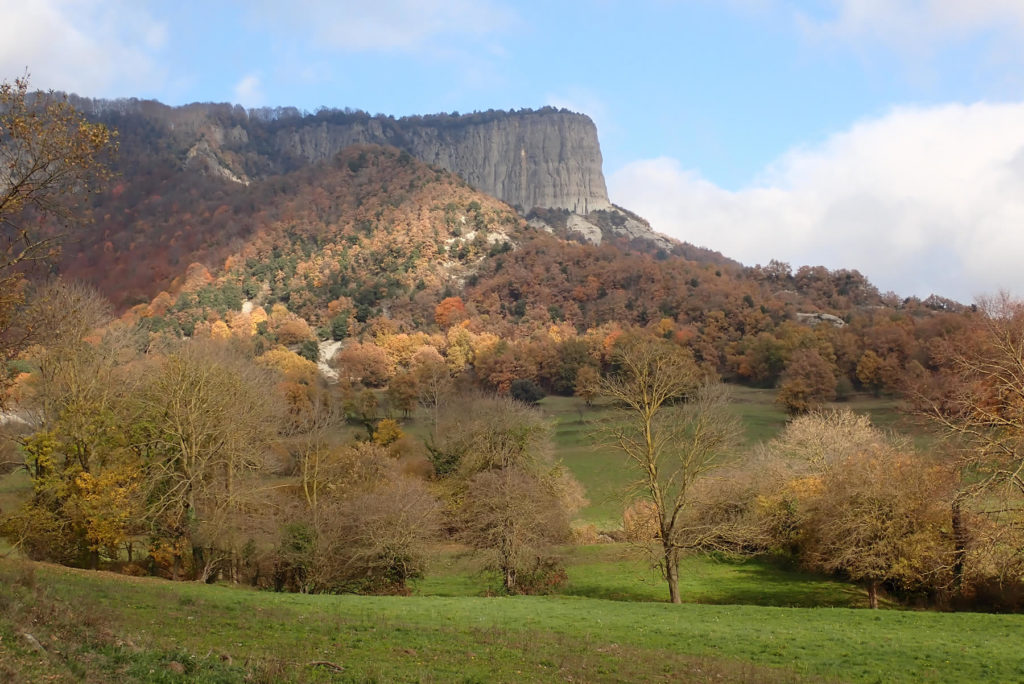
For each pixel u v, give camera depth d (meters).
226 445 45.25
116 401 46.34
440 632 23.55
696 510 46.19
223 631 20.27
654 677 19.42
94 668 13.84
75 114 26.08
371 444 71.75
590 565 55.88
